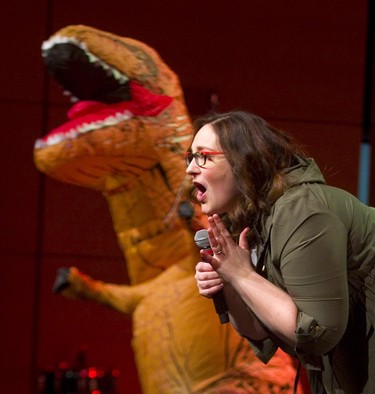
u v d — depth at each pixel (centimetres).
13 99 1152
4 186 1150
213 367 785
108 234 1158
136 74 822
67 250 1155
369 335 445
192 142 468
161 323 799
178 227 814
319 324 420
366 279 445
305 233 423
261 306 428
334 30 1161
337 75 1162
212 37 1147
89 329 1152
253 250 455
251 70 1149
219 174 453
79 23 1142
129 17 1141
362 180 1165
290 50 1156
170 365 790
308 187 439
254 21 1153
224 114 466
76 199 1159
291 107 1153
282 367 793
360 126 1168
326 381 457
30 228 1153
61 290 830
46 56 820
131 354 1150
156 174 823
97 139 806
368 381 445
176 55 1141
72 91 845
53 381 1129
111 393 1130
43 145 827
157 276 830
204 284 462
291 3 1159
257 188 442
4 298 1148
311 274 420
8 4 1146
